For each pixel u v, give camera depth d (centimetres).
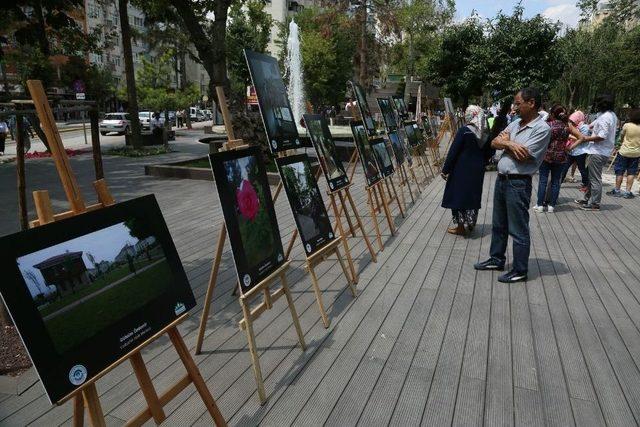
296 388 301
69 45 786
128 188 991
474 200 613
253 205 317
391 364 328
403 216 746
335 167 507
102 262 201
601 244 618
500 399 290
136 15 5122
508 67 1311
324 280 483
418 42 3362
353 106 804
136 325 210
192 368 237
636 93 2102
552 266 529
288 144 425
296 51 3253
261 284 302
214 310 412
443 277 491
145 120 2977
